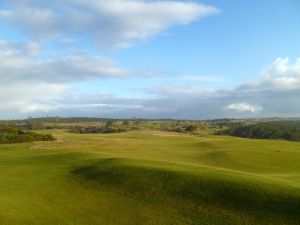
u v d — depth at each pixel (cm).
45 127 19238
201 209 2225
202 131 18300
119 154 4956
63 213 2239
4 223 1986
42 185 2961
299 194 2255
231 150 5722
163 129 18738
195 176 2753
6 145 6400
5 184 2970
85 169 3481
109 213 2247
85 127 19962
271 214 2062
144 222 2092
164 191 2566
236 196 2336
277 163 4747
